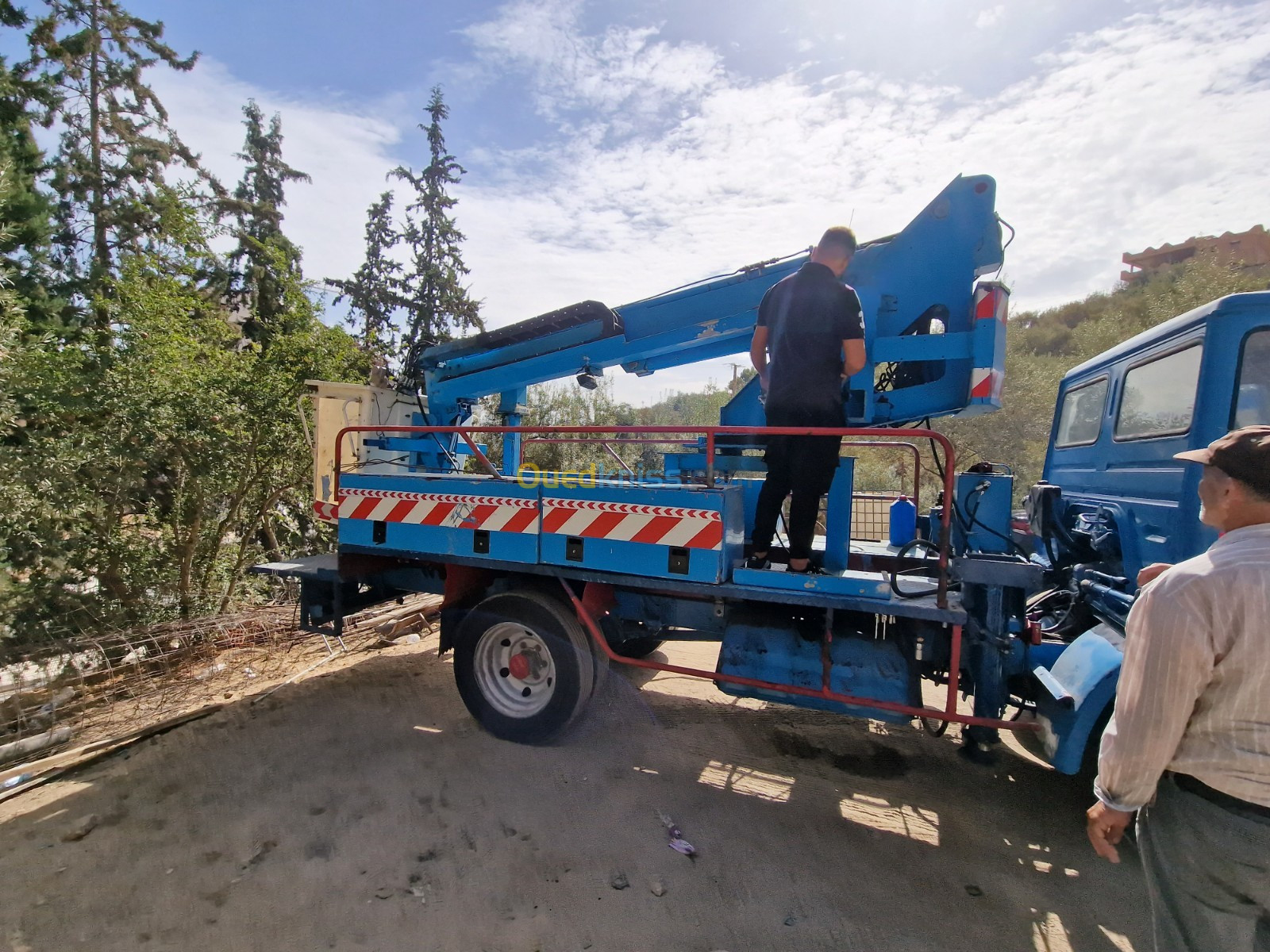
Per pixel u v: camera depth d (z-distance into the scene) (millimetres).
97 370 5328
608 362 4703
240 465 5988
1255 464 1458
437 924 2348
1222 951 1562
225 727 4023
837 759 3699
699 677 3369
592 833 2930
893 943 2283
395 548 4031
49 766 3455
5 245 10500
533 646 3842
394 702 4410
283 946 2229
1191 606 1438
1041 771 3570
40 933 2277
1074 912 2457
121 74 16531
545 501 3537
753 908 2463
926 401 3691
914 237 3664
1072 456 4242
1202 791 1507
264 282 16375
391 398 5652
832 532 3621
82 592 5465
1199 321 2721
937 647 3143
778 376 3279
